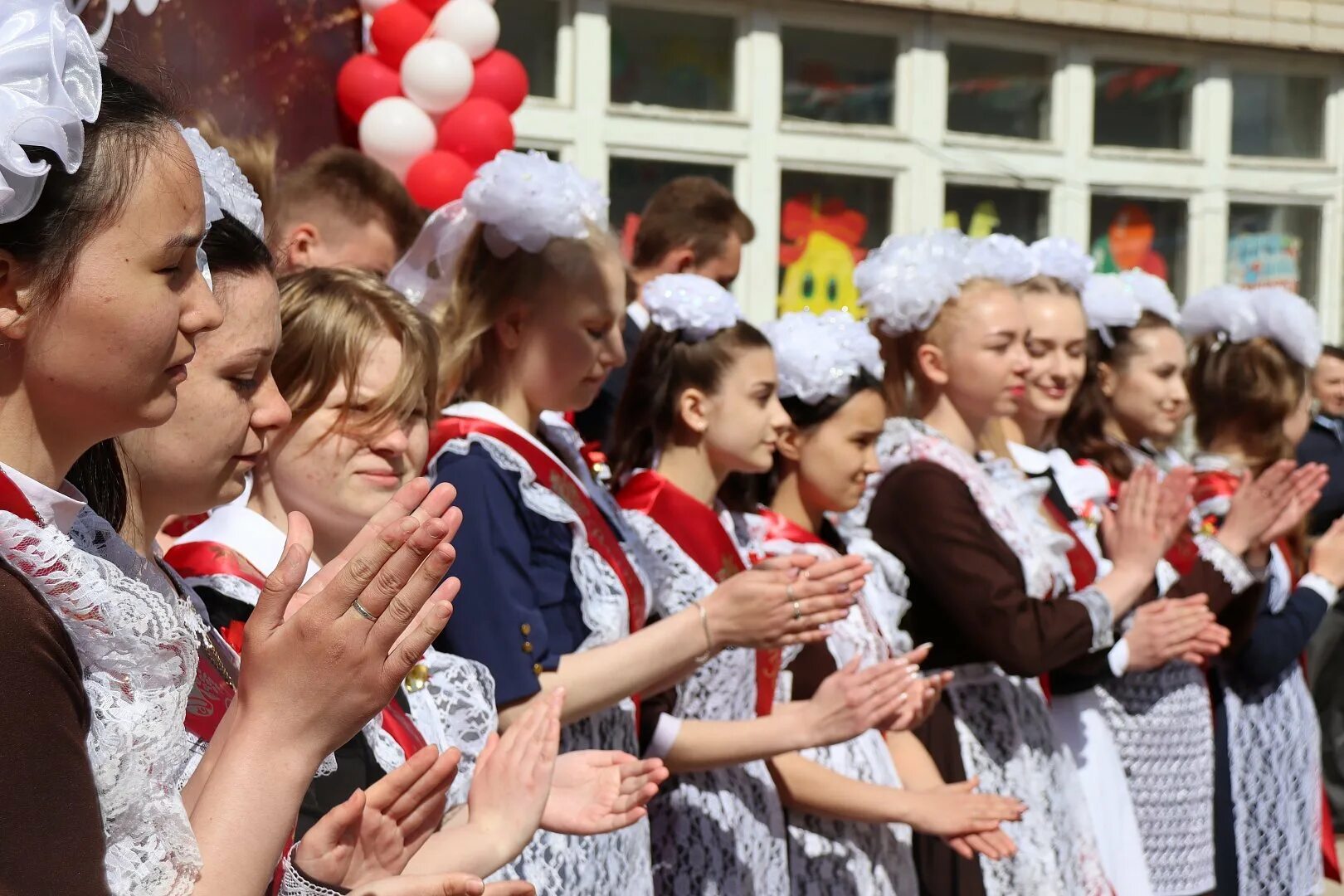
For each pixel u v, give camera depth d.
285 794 1.07
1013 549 3.15
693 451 2.76
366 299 1.85
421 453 1.90
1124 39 6.53
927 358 3.36
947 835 2.70
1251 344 4.25
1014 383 3.31
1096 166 6.54
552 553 2.23
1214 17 6.58
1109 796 3.41
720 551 2.71
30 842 0.93
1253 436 4.25
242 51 3.54
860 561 2.26
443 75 3.85
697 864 2.54
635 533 2.57
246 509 1.81
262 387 1.52
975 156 6.30
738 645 2.23
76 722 0.99
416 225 3.30
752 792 2.66
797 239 6.05
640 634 2.21
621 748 2.34
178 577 1.42
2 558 0.99
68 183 1.01
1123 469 4.09
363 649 1.07
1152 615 3.42
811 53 6.06
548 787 1.72
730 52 5.94
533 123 5.61
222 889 1.03
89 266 1.02
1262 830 3.96
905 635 3.06
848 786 2.73
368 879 1.32
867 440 2.97
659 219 4.36
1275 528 3.81
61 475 1.11
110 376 1.05
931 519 3.08
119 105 1.05
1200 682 3.77
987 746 3.12
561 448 2.46
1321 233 6.93
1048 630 3.02
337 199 3.15
